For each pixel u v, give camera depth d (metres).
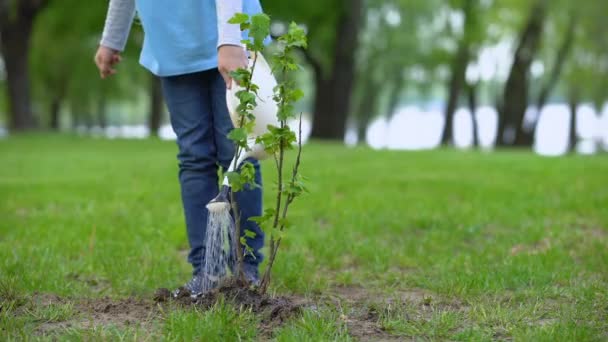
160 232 6.12
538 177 11.10
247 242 4.01
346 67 29.47
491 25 37.22
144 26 3.92
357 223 6.82
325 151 16.80
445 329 3.34
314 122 31.09
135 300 3.94
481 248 5.79
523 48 32.12
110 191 9.32
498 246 5.76
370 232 6.46
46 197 8.73
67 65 38.66
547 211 7.69
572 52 37.94
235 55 3.55
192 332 3.19
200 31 3.82
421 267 5.08
